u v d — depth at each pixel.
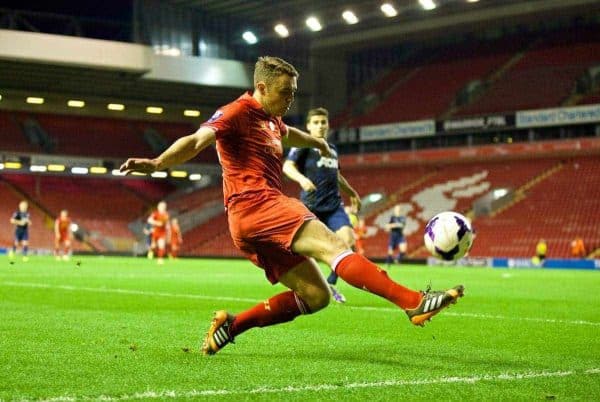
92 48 47.22
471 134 55.38
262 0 51.16
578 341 9.66
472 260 48.56
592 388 6.55
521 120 51.31
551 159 53.94
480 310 14.26
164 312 13.12
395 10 48.44
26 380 6.76
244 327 7.97
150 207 64.88
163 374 7.08
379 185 58.81
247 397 6.10
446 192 55.34
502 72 58.06
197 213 62.81
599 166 51.91
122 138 63.78
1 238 58.19
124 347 8.77
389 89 62.56
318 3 50.81
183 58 51.75
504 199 52.53
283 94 7.56
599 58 54.41
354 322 11.67
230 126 7.34
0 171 61.28
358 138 58.25
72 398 6.04
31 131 61.06
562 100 52.75
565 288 21.83
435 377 7.00
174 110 61.66
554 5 48.66
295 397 6.11
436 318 12.54
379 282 6.94
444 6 51.00
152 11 52.78
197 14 54.50
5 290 18.02
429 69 62.72
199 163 63.91
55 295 16.67
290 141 8.35
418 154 56.97
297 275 7.59
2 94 55.22
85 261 41.97
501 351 8.71
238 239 7.56
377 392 6.32
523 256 48.81
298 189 61.00
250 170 7.48
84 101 57.22
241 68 53.50
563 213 49.81
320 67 60.84
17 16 53.81
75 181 64.62
